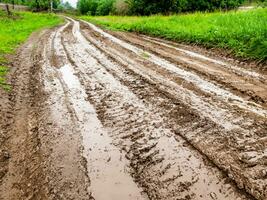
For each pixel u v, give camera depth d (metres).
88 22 20.09
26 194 2.14
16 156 2.63
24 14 27.30
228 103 3.46
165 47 7.41
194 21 10.80
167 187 2.08
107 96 3.86
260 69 4.98
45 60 6.24
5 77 4.99
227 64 5.37
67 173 2.30
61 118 3.28
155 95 3.80
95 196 2.03
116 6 27.22
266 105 3.39
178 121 3.03
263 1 11.18
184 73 4.78
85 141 2.75
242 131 2.77
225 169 2.21
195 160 2.36
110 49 7.27
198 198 1.95
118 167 2.33
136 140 2.71
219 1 19.67
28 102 3.86
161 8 20.14
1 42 8.79
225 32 7.36
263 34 6.34
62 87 4.34
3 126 3.21
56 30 13.55
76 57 6.39
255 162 2.28
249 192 1.97
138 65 5.42
